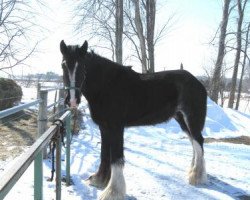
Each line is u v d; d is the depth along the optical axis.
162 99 5.96
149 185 6.04
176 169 7.10
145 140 10.32
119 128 5.45
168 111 6.13
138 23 17.64
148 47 18.33
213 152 9.13
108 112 5.42
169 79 6.08
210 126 13.12
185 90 6.22
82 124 11.18
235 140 11.47
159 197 5.54
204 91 6.51
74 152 7.83
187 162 7.70
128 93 5.57
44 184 5.44
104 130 5.57
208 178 6.68
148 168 7.05
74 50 4.94
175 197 5.58
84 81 5.28
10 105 11.75
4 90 11.58
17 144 7.80
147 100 5.79
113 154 5.36
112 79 5.46
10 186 1.98
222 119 14.27
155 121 6.05
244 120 15.06
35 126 9.94
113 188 5.23
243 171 7.33
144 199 5.42
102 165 5.75
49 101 13.12
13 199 4.70
